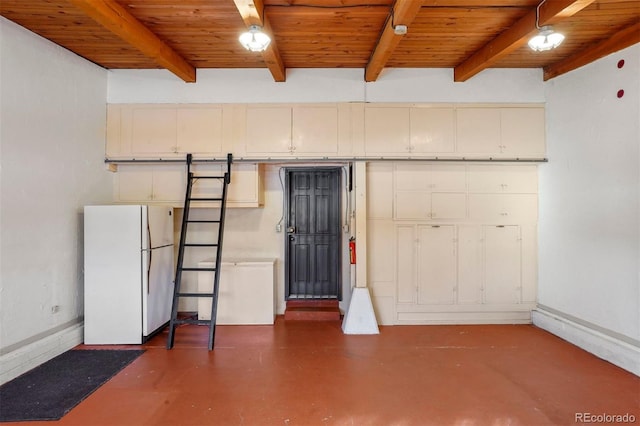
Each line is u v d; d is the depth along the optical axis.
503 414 2.49
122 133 4.28
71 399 2.65
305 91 4.31
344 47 3.72
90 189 3.98
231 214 4.77
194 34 3.44
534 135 4.33
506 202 4.42
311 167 4.73
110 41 3.50
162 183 4.35
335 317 4.55
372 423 2.38
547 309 4.26
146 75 4.29
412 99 4.32
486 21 3.19
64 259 3.59
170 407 2.56
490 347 3.68
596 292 3.57
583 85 3.76
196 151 4.29
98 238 3.71
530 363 3.30
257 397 2.70
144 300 3.72
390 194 4.40
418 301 4.40
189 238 4.73
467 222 4.41
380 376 3.04
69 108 3.68
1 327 2.92
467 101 4.33
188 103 4.30
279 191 4.77
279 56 3.86
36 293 3.25
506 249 4.43
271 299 4.39
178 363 3.27
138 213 3.73
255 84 4.32
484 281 4.42
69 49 3.67
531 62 4.12
